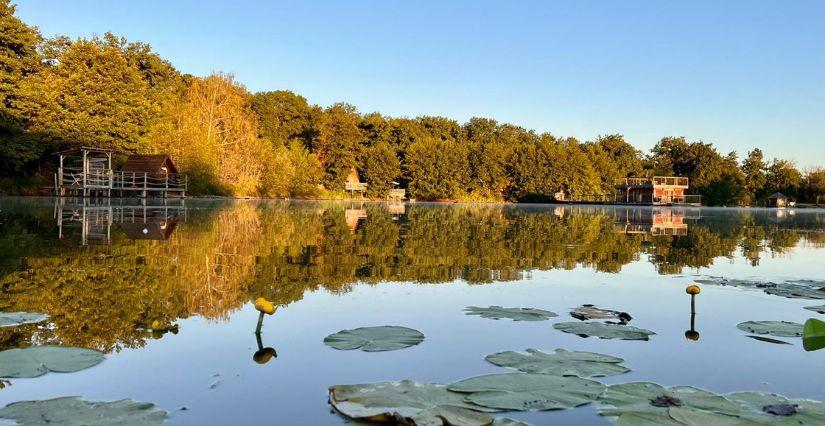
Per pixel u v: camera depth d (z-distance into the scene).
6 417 1.76
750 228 15.00
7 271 4.73
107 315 3.27
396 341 2.83
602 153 65.50
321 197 49.47
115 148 30.62
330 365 2.44
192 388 2.12
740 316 3.60
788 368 2.49
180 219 12.48
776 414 1.87
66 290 3.94
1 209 14.34
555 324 3.28
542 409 1.91
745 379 2.33
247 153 40.78
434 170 55.62
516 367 2.40
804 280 5.16
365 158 54.75
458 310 3.65
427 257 6.61
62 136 28.67
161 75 41.53
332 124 54.22
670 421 1.78
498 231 11.53
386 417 1.77
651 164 70.94
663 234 11.77
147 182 28.05
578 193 59.34
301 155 47.88
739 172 64.19
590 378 2.27
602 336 3.01
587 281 5.01
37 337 2.77
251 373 2.31
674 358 2.63
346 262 5.94
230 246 7.15
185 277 4.62
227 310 3.49
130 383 2.16
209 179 35.00
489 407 1.91
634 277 5.31
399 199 54.03
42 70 30.33
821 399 2.09
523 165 58.56
